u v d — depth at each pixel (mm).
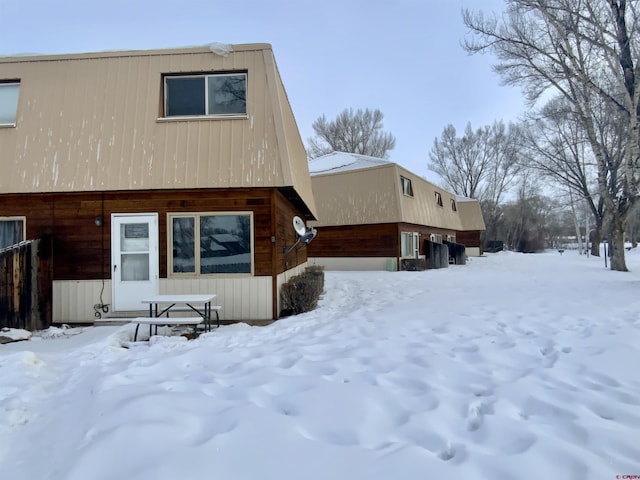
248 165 7910
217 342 5719
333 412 3111
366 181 19422
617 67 13516
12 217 8094
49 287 7844
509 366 4281
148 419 2885
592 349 4715
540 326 6000
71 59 8359
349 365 4352
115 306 8062
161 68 8281
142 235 8125
